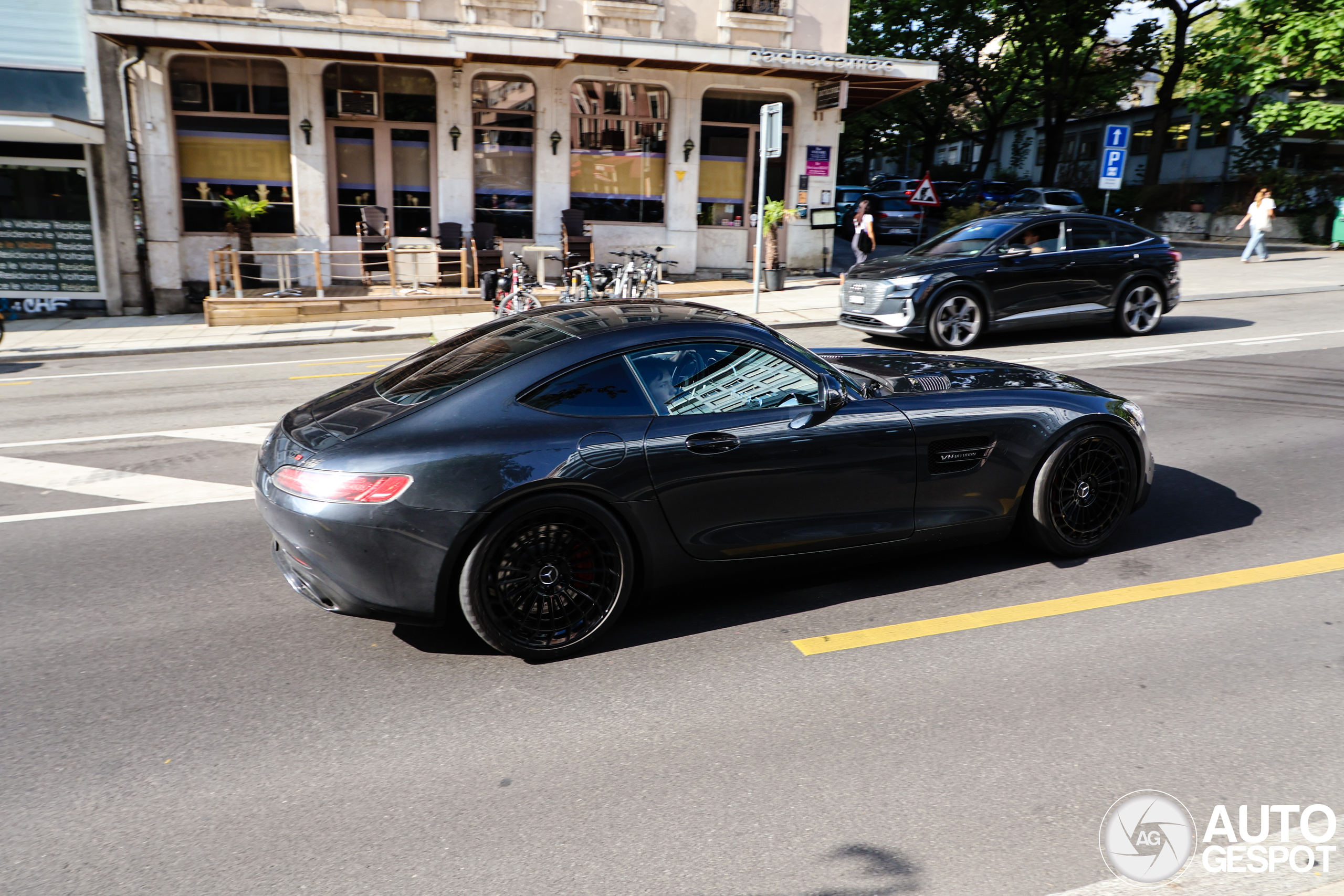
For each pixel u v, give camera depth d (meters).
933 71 17.55
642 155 18.17
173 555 5.19
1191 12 31.14
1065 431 4.64
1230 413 7.93
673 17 17.80
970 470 4.48
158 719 3.47
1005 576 4.64
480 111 17.27
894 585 4.57
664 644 4.02
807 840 2.72
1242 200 29.75
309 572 3.71
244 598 4.59
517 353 3.99
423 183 17.45
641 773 3.07
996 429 4.50
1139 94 41.53
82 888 2.57
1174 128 36.53
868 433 4.25
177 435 8.02
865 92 19.98
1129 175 39.88
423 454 3.62
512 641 3.79
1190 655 3.80
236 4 16.17
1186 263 20.98
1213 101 24.41
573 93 17.58
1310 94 25.41
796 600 4.43
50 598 4.60
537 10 17.09
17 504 6.14
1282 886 2.49
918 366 5.14
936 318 10.97
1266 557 4.82
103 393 10.09
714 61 16.61
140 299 16.72
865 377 4.85
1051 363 10.12
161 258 16.45
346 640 4.12
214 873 2.62
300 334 14.06
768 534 4.16
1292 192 27.73
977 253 11.19
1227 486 6.03
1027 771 3.03
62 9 15.66
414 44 15.38
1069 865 2.60
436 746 3.26
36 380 11.02
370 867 2.64
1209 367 9.85
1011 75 36.53
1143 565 4.75
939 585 4.55
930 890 2.50
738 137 18.67
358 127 16.98
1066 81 33.44
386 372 4.41
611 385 3.94
